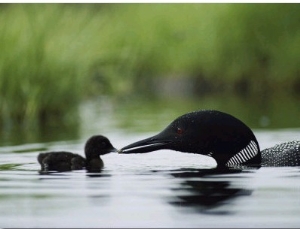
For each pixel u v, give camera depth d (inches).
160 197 514.6
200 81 2062.0
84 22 1520.7
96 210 480.1
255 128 1005.2
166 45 2155.5
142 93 1951.3
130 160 712.4
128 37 2135.8
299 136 904.9
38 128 1101.1
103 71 1707.7
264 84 1974.7
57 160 677.9
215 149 645.9
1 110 1202.0
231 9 2049.7
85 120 1216.2
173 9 2235.5
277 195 513.3
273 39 1989.4
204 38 2086.6
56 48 1330.0
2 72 1210.6
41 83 1243.8
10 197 527.2
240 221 444.1
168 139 650.8
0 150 824.3
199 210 473.7
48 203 504.4
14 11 1441.9
